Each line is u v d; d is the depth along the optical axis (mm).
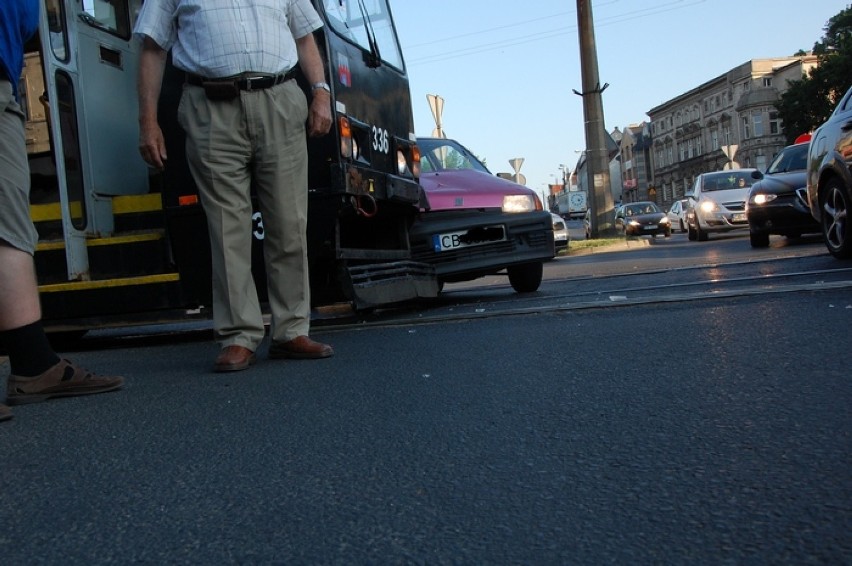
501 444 2158
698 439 2049
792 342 3184
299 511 1764
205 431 2561
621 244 18438
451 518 1652
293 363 3832
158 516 1802
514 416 2445
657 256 12383
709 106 82312
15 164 3061
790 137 54500
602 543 1470
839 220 7043
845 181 6770
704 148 84250
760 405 2316
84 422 2807
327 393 3023
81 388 3287
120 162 5652
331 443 2303
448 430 2344
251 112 3646
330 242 4863
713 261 9148
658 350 3314
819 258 7516
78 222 5168
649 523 1541
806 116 53094
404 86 6230
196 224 4875
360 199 5055
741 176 20141
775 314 3918
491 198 7059
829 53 52438
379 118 5605
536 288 7660
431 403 2715
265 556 1532
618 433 2166
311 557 1510
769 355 2986
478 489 1816
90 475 2160
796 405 2283
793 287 4836
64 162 5070
